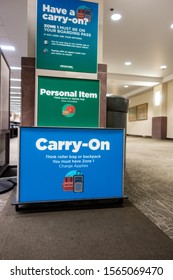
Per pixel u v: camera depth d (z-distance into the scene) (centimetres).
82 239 113
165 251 104
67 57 169
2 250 102
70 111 163
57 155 149
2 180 217
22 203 143
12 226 126
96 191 157
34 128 144
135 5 412
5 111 282
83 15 171
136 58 741
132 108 1469
